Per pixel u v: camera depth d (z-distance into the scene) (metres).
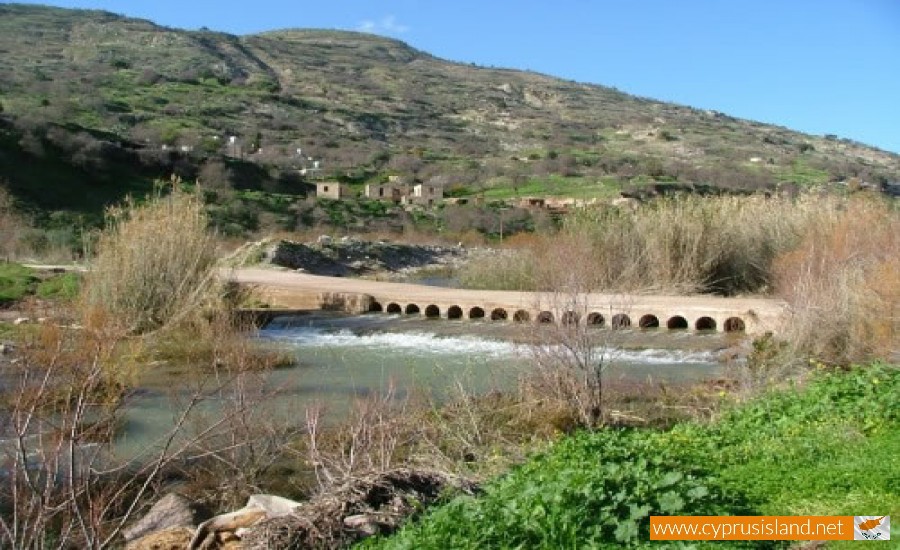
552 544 5.63
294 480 9.43
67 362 9.68
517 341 17.27
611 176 81.81
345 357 17.61
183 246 19.09
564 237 25.17
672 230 24.34
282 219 53.22
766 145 122.25
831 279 15.48
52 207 42.88
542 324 13.38
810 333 14.22
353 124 105.38
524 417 11.62
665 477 6.48
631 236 24.73
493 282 27.59
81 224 37.66
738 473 7.41
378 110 119.38
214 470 9.71
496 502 6.30
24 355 10.00
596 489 6.16
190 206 20.31
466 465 9.19
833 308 14.39
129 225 19.48
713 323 19.95
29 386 9.45
